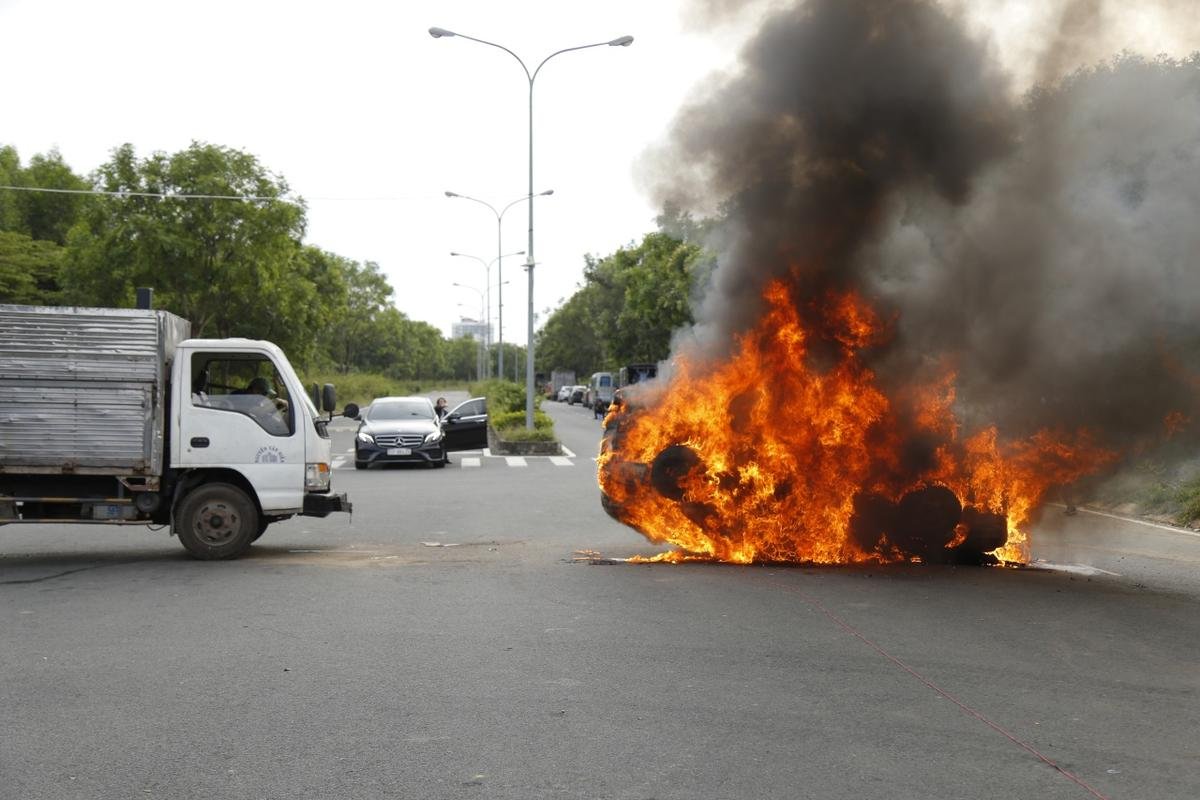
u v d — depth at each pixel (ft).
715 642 24.17
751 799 14.71
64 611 27.53
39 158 177.06
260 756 16.42
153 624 25.96
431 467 83.71
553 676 21.18
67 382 34.83
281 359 36.68
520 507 54.65
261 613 27.32
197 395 36.06
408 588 30.99
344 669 21.70
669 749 16.81
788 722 18.26
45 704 19.19
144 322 35.22
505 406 138.72
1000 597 30.01
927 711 18.97
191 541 35.99
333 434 130.00
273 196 125.29
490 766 15.99
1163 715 18.88
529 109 110.01
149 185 120.57
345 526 46.83
